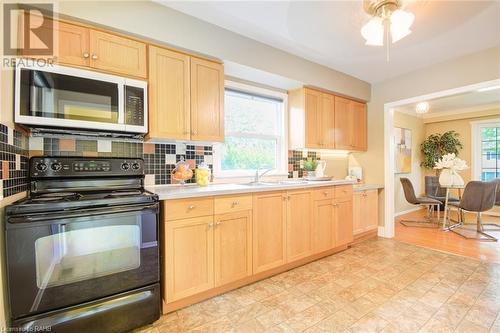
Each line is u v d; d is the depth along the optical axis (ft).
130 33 5.87
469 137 17.52
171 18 6.37
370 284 7.10
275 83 9.57
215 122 7.34
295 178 10.91
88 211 4.55
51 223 4.24
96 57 5.52
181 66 6.73
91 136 6.13
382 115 11.98
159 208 5.63
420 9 6.29
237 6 6.28
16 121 4.53
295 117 10.31
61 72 5.02
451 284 7.05
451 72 9.55
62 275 4.36
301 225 8.28
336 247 9.51
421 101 10.59
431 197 15.65
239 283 6.97
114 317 4.85
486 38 7.91
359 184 12.07
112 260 4.84
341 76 10.82
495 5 6.14
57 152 5.98
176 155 7.83
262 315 5.67
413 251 9.85
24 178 5.09
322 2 6.10
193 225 5.96
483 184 11.71
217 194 6.32
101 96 5.45
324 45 8.34
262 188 7.21
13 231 3.96
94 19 5.42
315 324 5.34
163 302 5.65
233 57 7.45
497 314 5.60
